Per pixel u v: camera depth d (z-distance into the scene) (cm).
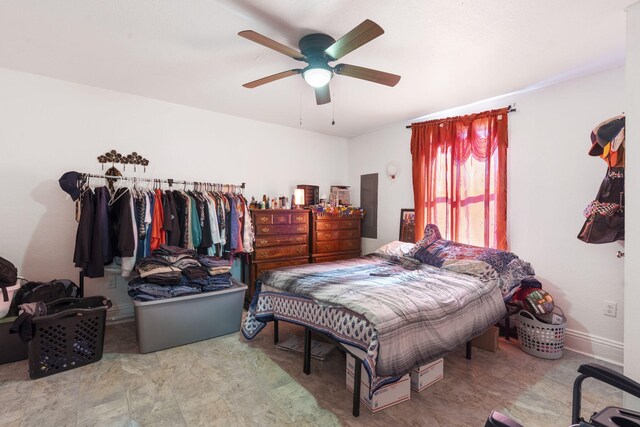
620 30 191
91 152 299
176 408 180
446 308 200
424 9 172
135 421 168
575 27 189
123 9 177
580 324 259
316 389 201
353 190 484
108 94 306
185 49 222
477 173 320
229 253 348
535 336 250
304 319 221
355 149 480
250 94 311
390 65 240
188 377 213
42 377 210
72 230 293
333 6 170
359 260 338
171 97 323
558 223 271
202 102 337
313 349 253
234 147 385
